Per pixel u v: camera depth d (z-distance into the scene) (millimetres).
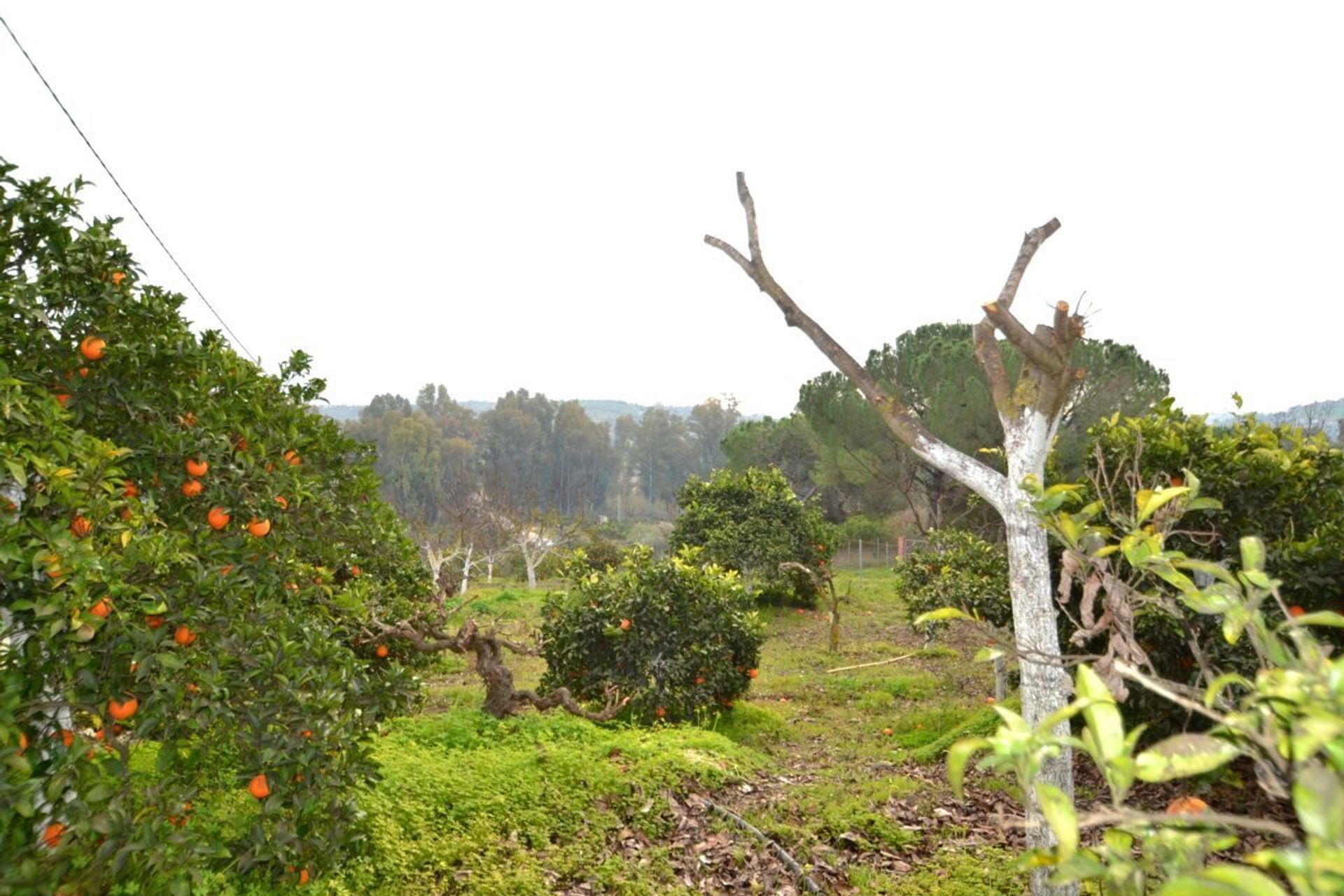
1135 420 5992
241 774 3918
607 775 6051
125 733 3711
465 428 94750
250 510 4758
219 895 3764
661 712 8547
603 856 5074
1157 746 1052
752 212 3705
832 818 5602
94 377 4137
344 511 6566
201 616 3818
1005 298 3338
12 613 3146
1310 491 5953
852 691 10953
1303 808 800
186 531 4387
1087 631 2113
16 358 3766
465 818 5316
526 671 12000
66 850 3170
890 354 26375
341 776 4293
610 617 9047
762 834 5359
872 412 25688
